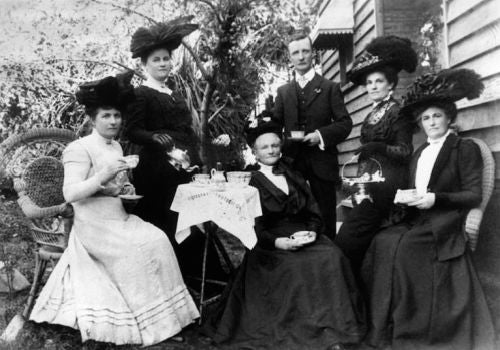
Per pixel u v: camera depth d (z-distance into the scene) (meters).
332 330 2.89
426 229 3.02
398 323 2.83
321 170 3.98
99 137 3.43
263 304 3.14
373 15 5.93
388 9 5.70
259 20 5.88
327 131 3.89
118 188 3.39
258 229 3.38
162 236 3.27
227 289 3.38
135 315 3.03
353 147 7.27
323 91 4.08
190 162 3.93
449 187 3.13
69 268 3.15
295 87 4.19
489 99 3.66
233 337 3.09
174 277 3.25
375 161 3.54
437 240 2.95
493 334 2.75
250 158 6.57
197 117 6.16
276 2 5.80
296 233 3.31
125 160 3.15
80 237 3.19
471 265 2.93
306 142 3.93
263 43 6.03
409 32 5.69
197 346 3.04
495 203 3.60
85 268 3.10
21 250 4.25
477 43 4.00
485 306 2.82
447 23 4.48
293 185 3.60
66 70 6.43
